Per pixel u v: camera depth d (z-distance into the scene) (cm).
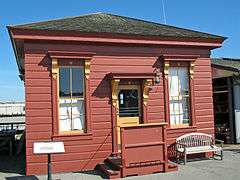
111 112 1365
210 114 1531
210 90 1537
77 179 1170
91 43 1350
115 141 1359
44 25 1364
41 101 1283
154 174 1212
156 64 1446
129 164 1197
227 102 1953
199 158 1471
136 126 1212
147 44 1420
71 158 1302
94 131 1339
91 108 1341
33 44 1284
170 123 1466
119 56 1391
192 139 1459
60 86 1320
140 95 1425
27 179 1188
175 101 1485
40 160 1269
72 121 1330
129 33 1380
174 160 1439
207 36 1517
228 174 1183
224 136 1939
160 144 1243
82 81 1345
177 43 1461
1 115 3297
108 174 1181
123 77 1359
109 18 1641
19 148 1783
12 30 1248
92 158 1328
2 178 1212
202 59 1527
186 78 1505
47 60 1297
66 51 1317
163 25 1683
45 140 1279
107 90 1367
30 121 1269
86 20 1540
